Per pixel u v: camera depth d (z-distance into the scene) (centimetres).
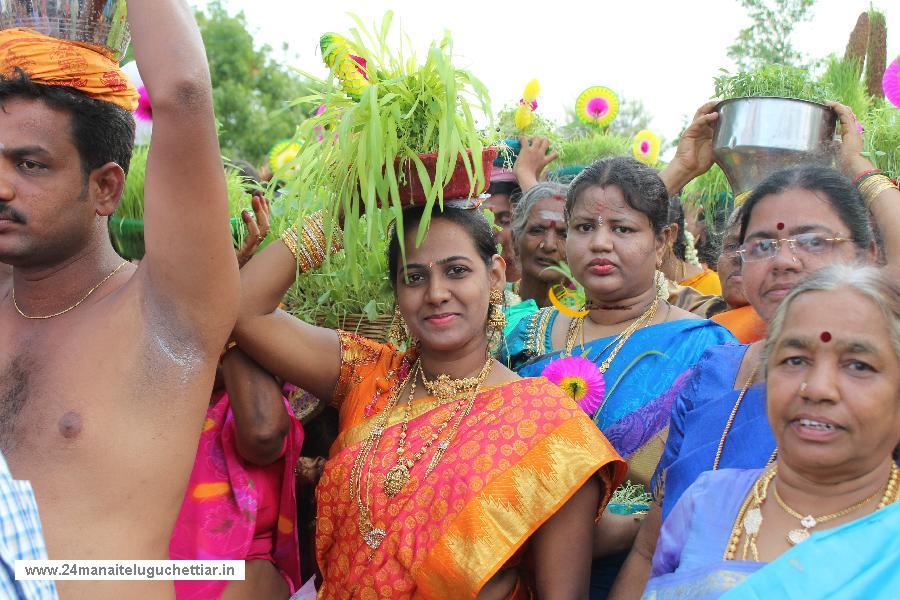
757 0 1198
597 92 559
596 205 293
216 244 196
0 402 198
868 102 426
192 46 190
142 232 307
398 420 246
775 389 172
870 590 152
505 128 467
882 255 248
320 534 244
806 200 227
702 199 443
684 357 283
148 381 197
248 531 262
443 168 230
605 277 294
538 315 328
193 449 203
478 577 215
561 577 223
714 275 414
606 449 229
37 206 195
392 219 250
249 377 260
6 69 193
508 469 224
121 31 205
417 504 227
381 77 239
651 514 231
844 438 163
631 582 223
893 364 162
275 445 262
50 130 195
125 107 209
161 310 199
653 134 530
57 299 209
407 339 266
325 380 267
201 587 252
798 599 154
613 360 292
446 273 243
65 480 189
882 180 272
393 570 225
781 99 299
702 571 172
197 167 190
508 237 454
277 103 1834
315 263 262
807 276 179
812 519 171
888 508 159
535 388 239
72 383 195
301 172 250
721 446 218
